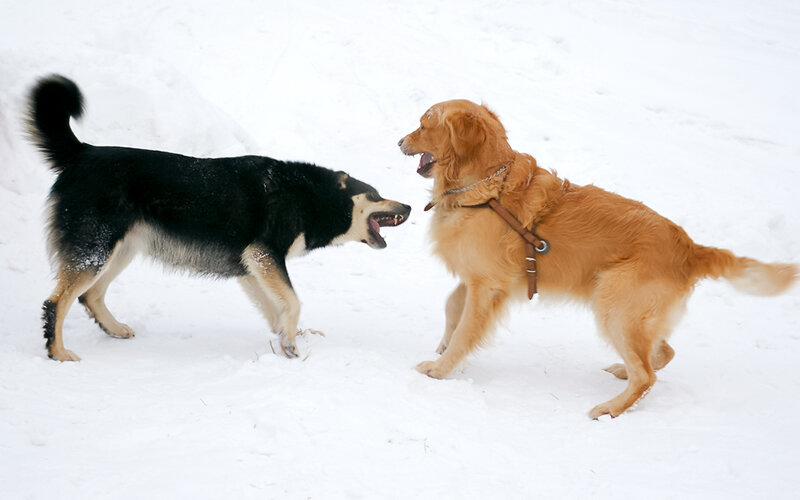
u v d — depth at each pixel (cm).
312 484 327
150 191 494
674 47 1461
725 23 1580
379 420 397
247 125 1068
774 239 841
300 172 545
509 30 1502
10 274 648
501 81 1286
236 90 1177
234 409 399
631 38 1491
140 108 876
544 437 405
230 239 513
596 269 465
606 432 412
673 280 451
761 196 951
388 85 1247
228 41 1347
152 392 426
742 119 1197
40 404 392
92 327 557
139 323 568
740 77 1340
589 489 341
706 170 1031
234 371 465
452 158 486
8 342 504
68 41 1223
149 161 498
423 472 348
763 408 448
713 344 589
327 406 406
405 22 1516
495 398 464
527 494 333
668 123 1184
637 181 994
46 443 349
